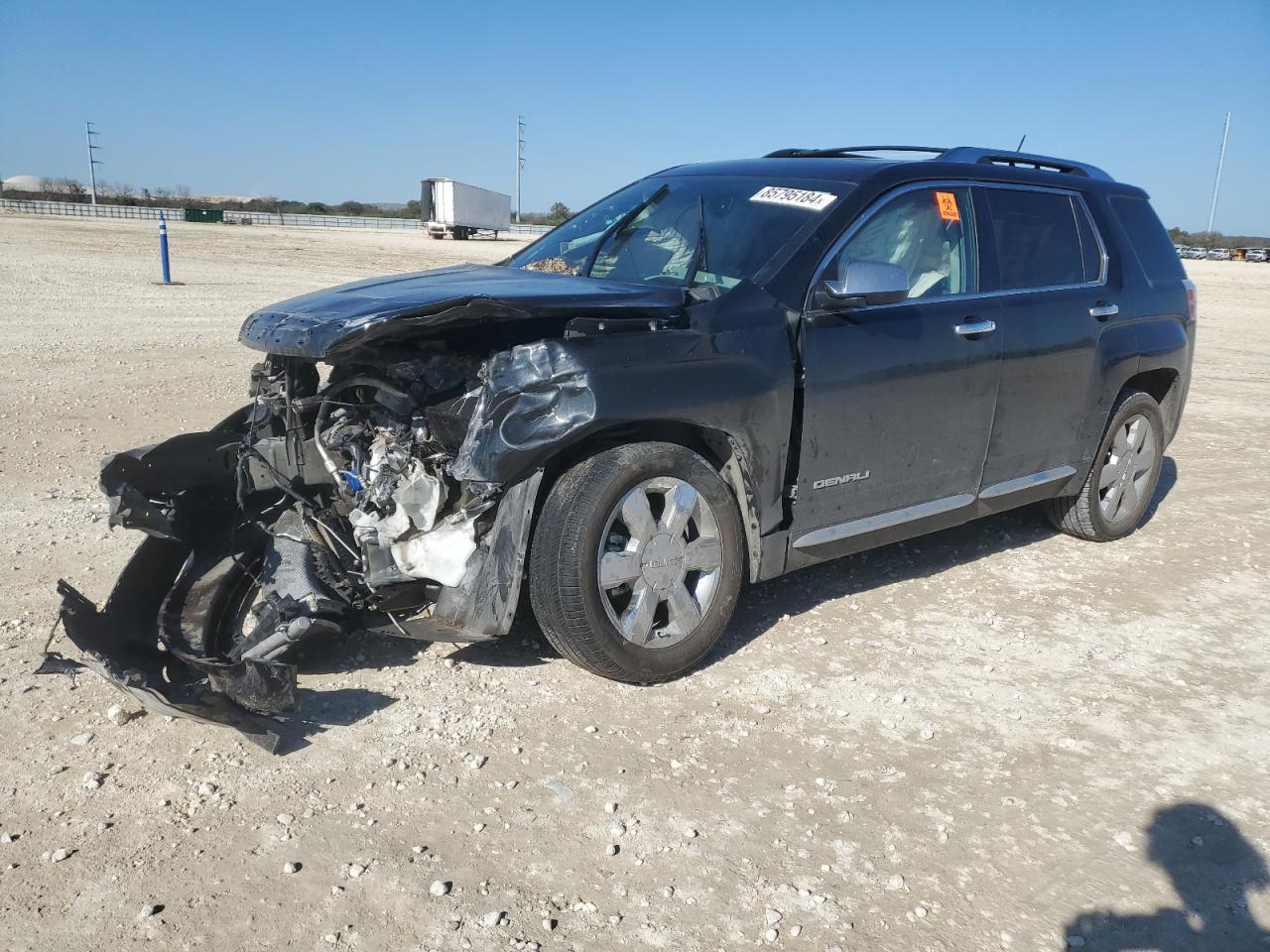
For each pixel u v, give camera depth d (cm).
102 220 5962
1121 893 287
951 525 496
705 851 295
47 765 325
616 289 397
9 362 1032
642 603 374
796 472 418
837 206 439
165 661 367
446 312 340
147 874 275
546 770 332
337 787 318
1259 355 1591
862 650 437
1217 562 576
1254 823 324
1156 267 591
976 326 469
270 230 5691
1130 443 587
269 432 420
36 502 589
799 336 409
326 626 352
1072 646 453
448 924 260
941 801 327
